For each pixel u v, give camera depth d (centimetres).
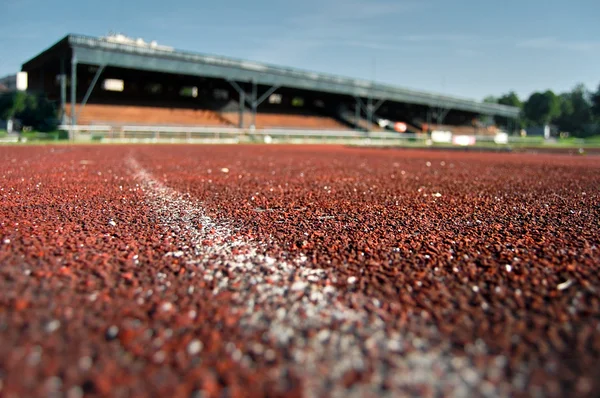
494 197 544
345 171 907
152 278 211
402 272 229
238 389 121
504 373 131
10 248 254
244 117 3588
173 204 441
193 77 3216
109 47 2369
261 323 164
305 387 122
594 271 230
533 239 306
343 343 149
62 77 2378
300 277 219
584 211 438
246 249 272
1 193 477
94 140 2334
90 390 118
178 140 2689
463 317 172
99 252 253
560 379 128
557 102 7269
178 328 157
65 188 533
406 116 5384
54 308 170
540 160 1548
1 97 3700
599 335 156
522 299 191
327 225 350
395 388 123
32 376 124
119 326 157
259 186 608
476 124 6269
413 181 734
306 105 4438
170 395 117
